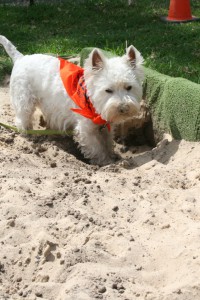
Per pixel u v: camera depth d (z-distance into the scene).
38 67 2.15
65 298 1.30
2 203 1.66
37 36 3.60
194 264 1.39
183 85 1.97
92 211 1.63
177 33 3.31
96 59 1.93
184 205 1.63
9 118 2.34
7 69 2.86
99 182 1.80
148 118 2.20
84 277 1.36
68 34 3.62
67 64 2.11
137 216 1.60
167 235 1.51
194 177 1.78
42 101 2.16
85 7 4.39
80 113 2.01
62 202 1.66
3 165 1.88
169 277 1.37
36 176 1.83
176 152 1.94
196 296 1.30
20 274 1.42
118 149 2.25
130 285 1.35
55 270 1.41
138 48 3.05
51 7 4.39
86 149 2.10
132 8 4.29
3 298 1.34
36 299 1.33
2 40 2.28
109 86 1.90
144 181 1.80
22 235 1.53
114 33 3.50
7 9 4.39
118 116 1.91
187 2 3.71
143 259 1.43
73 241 1.49
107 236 1.50
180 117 1.98
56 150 2.07
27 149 2.06
